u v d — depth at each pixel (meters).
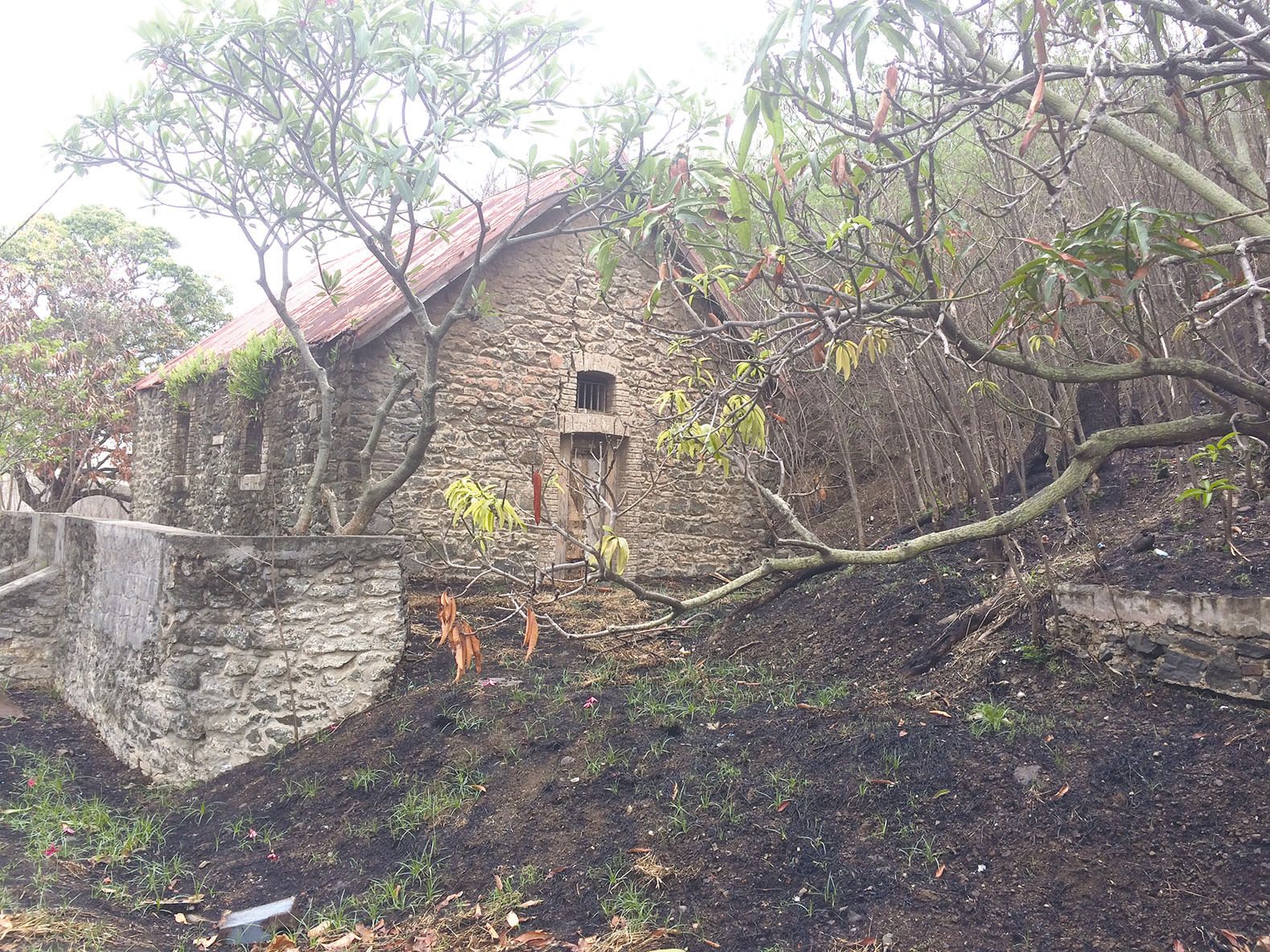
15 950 3.60
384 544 6.68
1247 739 3.87
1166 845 3.56
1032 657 5.04
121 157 7.02
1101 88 2.71
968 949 3.37
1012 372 6.24
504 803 4.93
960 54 3.37
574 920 3.91
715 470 10.85
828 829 4.13
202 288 23.28
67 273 19.30
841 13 2.82
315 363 7.67
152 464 12.92
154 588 6.30
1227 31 2.88
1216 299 2.56
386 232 7.14
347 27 6.22
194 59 6.71
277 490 9.33
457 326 9.02
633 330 10.28
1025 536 6.87
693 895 3.94
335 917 4.17
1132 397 7.49
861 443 10.15
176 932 4.20
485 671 6.89
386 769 5.55
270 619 6.25
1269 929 3.09
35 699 8.16
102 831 5.34
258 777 5.86
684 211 3.54
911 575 7.11
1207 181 3.04
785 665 6.42
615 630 3.45
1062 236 2.92
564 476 9.67
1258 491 5.42
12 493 17.44
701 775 4.75
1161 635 4.48
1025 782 4.07
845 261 3.46
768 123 3.01
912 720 4.76
